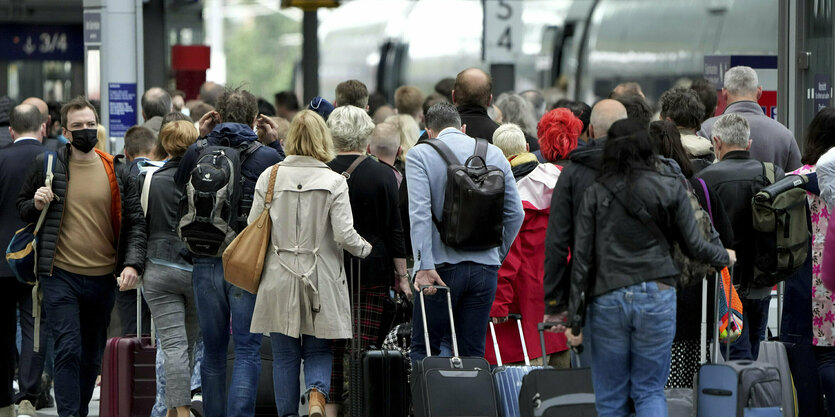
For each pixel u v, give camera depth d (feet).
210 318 75.31
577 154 60.80
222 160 74.49
